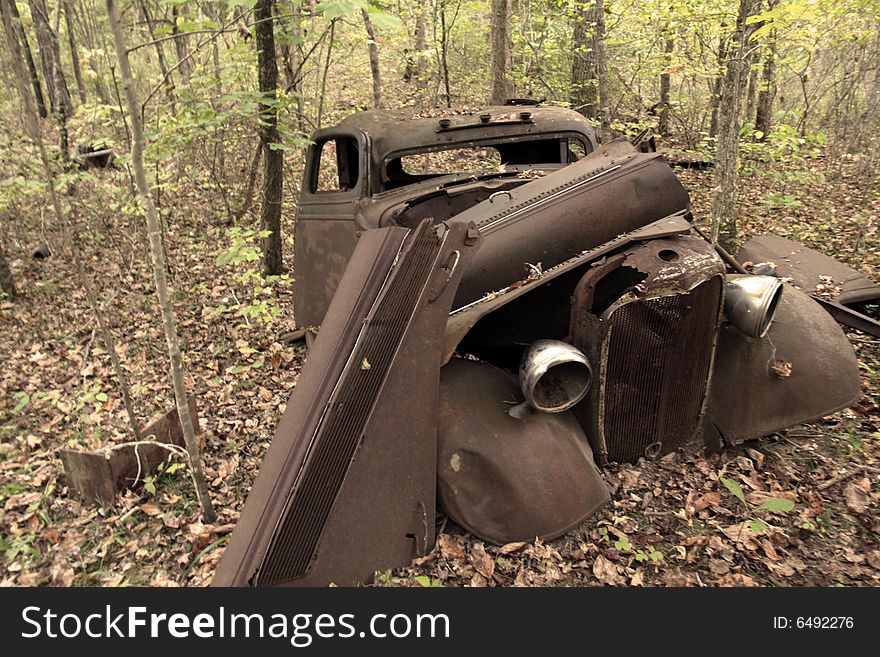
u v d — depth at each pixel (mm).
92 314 5594
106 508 3109
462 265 2533
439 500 2654
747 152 7613
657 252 2727
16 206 7121
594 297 2924
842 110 10602
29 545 2912
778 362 2943
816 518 2693
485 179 3807
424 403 2475
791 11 4113
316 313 4363
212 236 7289
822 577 2412
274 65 5457
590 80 8758
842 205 7344
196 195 8617
